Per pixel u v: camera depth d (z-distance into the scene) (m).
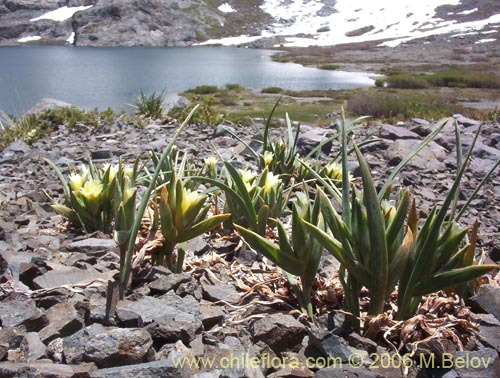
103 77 42.03
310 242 2.34
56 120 10.09
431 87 41.66
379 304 2.20
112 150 7.38
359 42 103.88
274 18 129.50
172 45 114.56
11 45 113.31
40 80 37.81
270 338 2.16
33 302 2.36
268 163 4.81
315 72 55.06
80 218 3.53
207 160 4.11
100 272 2.76
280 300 2.47
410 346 2.10
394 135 8.73
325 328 2.28
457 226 2.28
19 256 2.95
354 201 2.18
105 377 1.85
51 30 124.69
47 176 6.10
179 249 2.73
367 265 2.17
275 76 49.84
